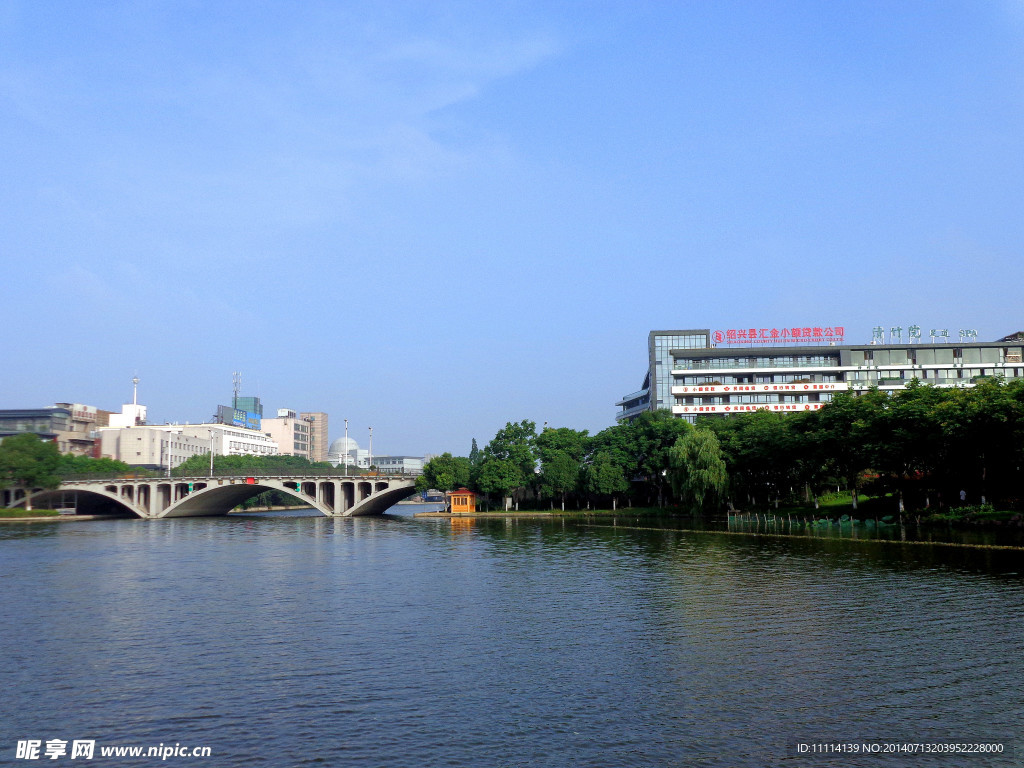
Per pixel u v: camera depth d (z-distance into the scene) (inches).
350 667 1465.3
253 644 1658.5
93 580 2662.4
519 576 2598.4
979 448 3575.3
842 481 4972.9
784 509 5123.0
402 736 1126.4
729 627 1731.1
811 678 1353.3
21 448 7101.4
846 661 1446.9
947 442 3617.1
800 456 4527.6
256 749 1091.3
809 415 4522.6
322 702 1272.1
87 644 1678.2
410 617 1916.8
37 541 4426.7
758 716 1182.9
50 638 1738.4
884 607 1888.5
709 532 4173.2
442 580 2539.4
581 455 7126.0
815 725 1146.7
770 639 1616.6
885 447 3779.5
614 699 1264.8
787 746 1076.5
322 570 2869.1
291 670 1451.8
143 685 1376.7
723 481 4891.7
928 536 3361.2
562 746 1083.3
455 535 4562.0
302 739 1122.7
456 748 1082.1
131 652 1604.3
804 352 6909.5
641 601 2064.5
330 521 6545.3
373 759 1051.3
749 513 5216.5
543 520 5959.6
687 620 1814.7
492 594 2235.5
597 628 1754.4
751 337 6855.3
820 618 1792.6
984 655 1467.8
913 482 4355.3
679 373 6884.8
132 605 2144.4
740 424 5447.8
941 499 4069.9
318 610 2030.0
